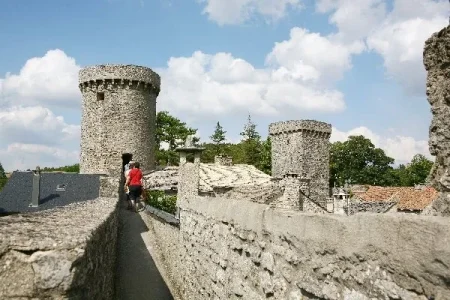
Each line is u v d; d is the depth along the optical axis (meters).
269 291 4.24
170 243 11.88
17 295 2.64
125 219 17.30
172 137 62.88
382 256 2.54
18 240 2.72
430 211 3.74
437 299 2.15
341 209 36.25
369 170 70.19
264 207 4.60
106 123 37.91
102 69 37.88
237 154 72.12
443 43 3.68
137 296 10.09
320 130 52.59
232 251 5.60
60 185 27.42
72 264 2.72
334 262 3.05
